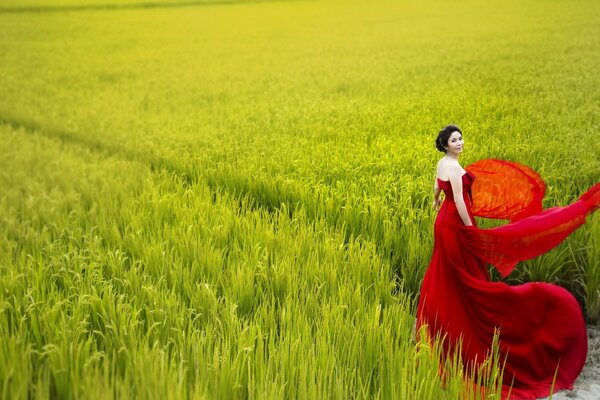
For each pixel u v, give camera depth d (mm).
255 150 8602
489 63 15961
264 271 4770
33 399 3180
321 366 3486
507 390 3943
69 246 5453
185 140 9969
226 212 6262
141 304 4312
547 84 12172
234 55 22172
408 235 5613
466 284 4152
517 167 4730
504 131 8516
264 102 13273
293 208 6805
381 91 13281
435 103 11117
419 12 33031
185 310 4184
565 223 4078
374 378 3512
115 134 11477
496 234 4129
